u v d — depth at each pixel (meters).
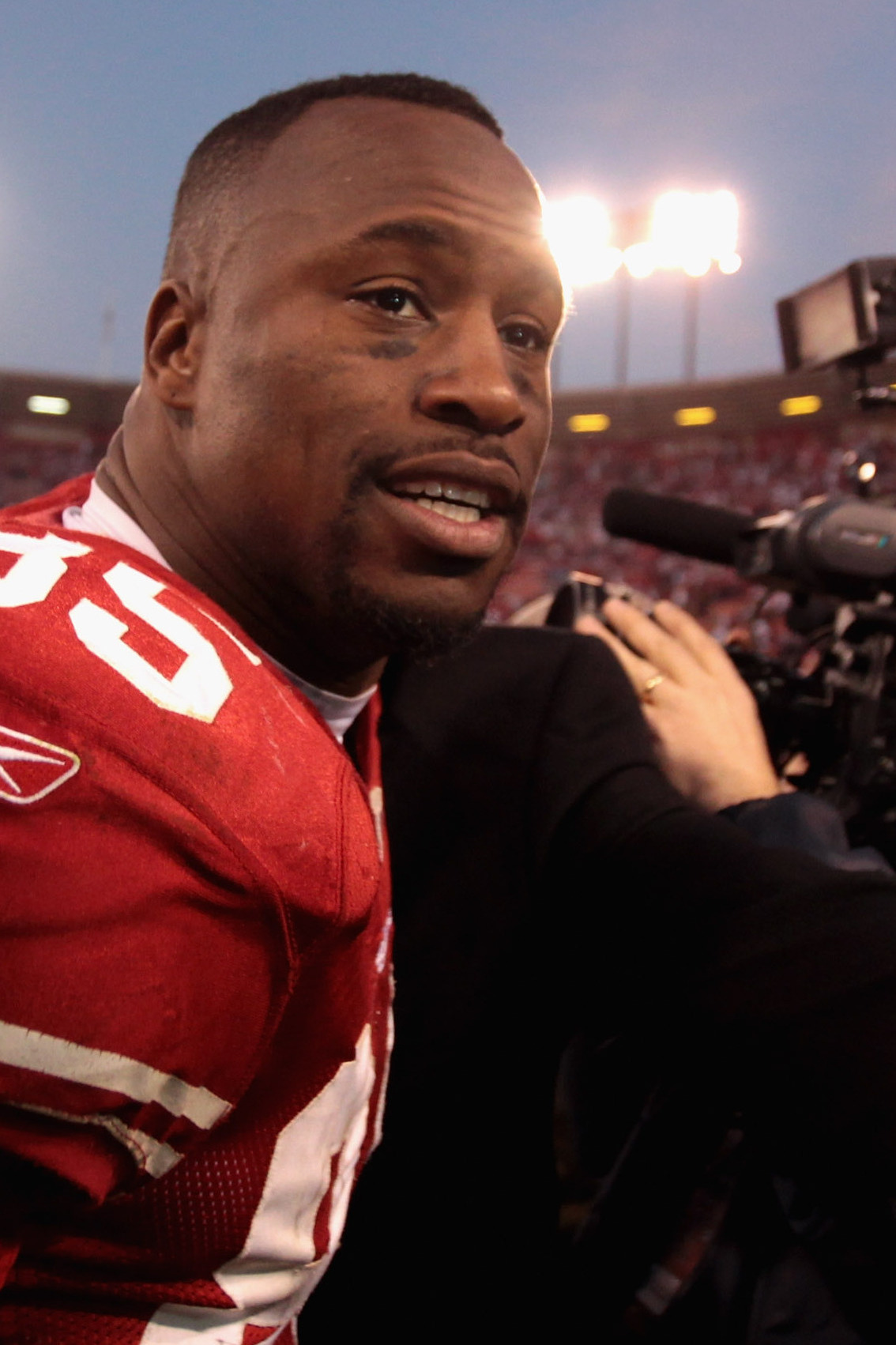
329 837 0.39
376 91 0.54
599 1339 0.77
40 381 18.12
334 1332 0.72
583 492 17.23
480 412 0.49
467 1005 0.73
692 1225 0.76
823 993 0.60
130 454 0.56
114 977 0.31
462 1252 0.73
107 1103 0.32
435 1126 0.73
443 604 0.50
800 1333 0.72
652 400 17.20
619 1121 0.80
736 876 0.65
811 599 1.22
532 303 0.53
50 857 0.32
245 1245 0.42
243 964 0.35
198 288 0.54
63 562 0.42
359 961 0.43
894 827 0.92
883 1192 0.59
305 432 0.49
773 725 1.00
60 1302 0.41
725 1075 0.64
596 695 0.78
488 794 0.74
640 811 0.70
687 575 14.00
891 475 15.26
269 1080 0.40
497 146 0.54
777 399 16.23
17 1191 0.33
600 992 0.72
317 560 0.50
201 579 0.54
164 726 0.36
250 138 0.53
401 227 0.49
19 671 0.35
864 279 1.19
